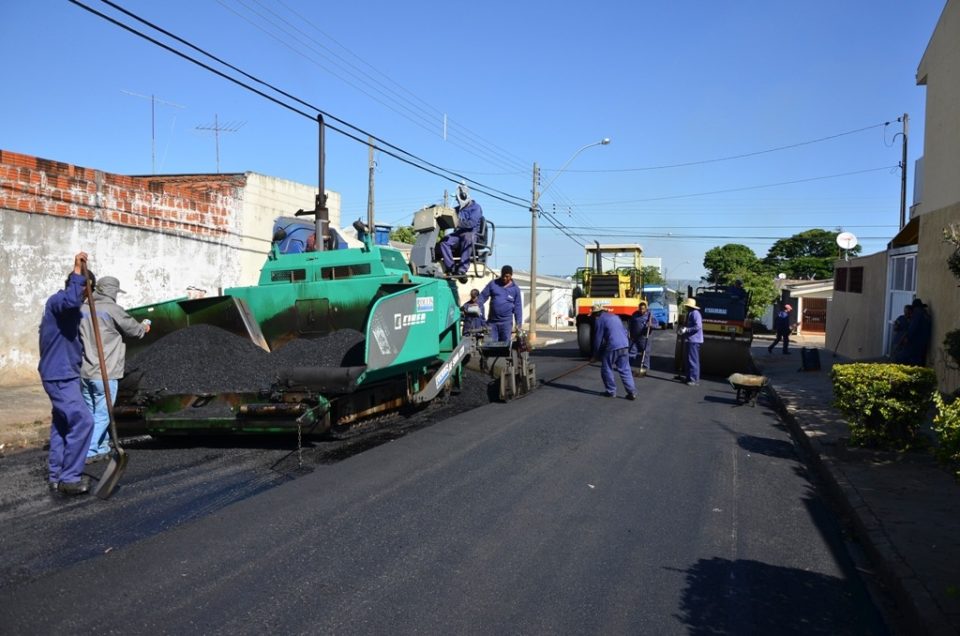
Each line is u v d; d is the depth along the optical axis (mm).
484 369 11188
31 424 8297
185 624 3641
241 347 8141
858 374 7832
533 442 8148
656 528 5402
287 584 4148
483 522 5355
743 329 16219
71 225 12109
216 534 4898
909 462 7379
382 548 4754
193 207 14828
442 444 7840
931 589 4141
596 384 13859
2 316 11016
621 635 3723
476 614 3879
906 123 30938
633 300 19344
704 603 4141
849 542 5371
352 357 7672
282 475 6406
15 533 4828
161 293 14055
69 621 3631
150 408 7043
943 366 11734
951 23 11898
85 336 6742
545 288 48156
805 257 67250
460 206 11266
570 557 4746
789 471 7477
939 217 12289
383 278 8375
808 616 4062
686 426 9758
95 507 5402
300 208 18688
